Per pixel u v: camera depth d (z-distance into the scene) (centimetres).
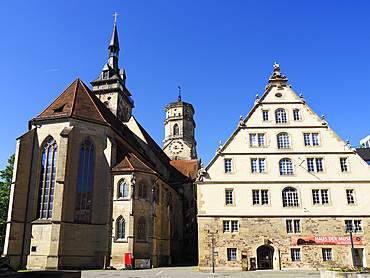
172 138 9144
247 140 4162
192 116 9612
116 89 7512
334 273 2520
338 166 4041
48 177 4247
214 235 3791
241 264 3691
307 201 3912
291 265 3697
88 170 4425
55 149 4338
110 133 4838
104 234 4191
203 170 4003
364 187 3944
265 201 3922
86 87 5609
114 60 8169
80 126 4488
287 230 3816
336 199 3912
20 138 4272
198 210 3878
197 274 3291
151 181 4638
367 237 3766
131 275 3173
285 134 4197
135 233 4266
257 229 3812
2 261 2233
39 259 3859
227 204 3906
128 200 4284
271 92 4381
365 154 4916
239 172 4022
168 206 5453
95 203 4319
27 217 4081
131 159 4691
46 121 4472
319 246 3747
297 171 4031
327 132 4178
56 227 3891
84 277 2945
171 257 5694
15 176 4112
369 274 2358
